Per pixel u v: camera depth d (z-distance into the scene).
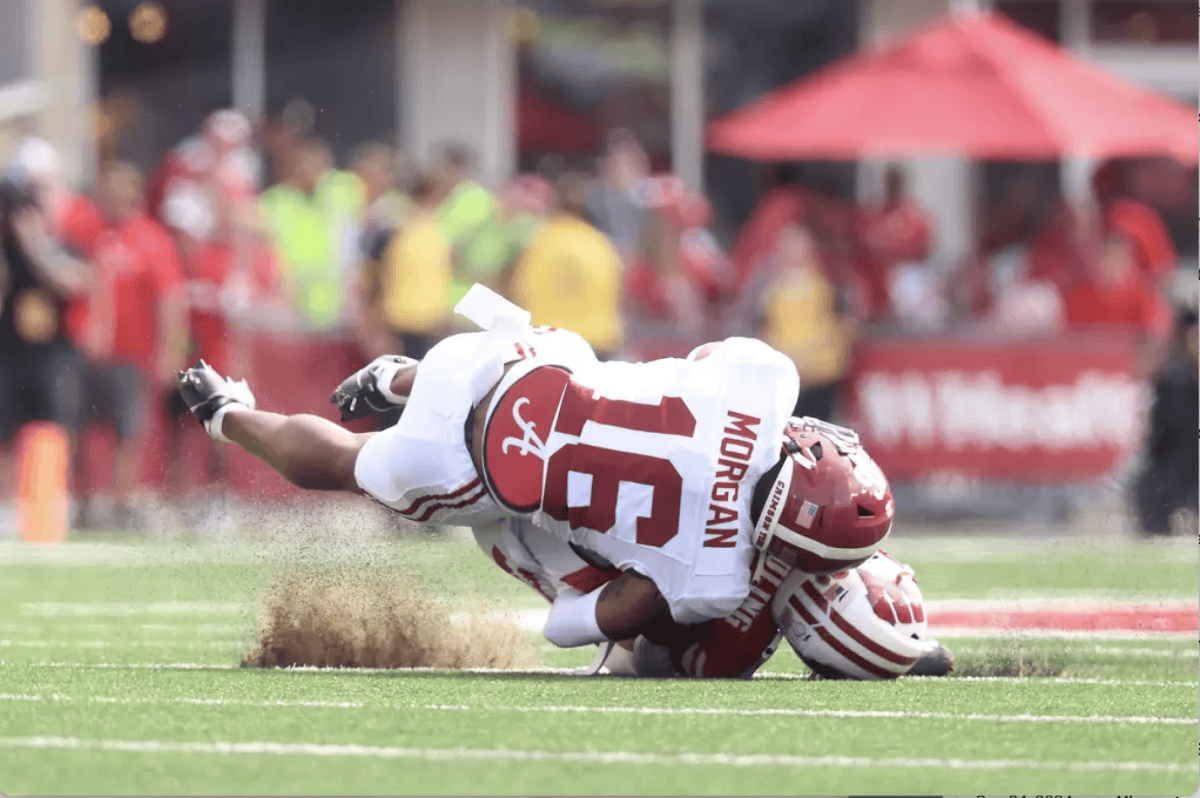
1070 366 49.31
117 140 68.19
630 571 18.31
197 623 25.78
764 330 49.09
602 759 13.41
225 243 48.88
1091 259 51.72
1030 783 12.95
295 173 50.03
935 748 14.20
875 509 17.89
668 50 70.12
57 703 16.17
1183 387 45.50
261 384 48.78
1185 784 13.01
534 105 70.12
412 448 18.75
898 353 49.50
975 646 22.92
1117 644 23.48
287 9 69.19
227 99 69.00
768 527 17.84
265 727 14.75
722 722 15.30
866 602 18.55
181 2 68.50
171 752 13.55
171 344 47.12
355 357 49.09
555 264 46.38
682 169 70.44
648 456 18.02
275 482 46.47
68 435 47.06
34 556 38.56
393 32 69.62
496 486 18.36
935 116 51.81
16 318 46.62
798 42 70.19
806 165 67.81
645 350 49.50
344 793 12.11
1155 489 45.81
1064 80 53.09
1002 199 67.06
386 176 53.31
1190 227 64.06
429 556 34.22
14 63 67.00
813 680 18.95
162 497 46.91
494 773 12.80
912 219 53.62
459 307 18.88
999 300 54.31
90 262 49.44
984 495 49.47
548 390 18.44
